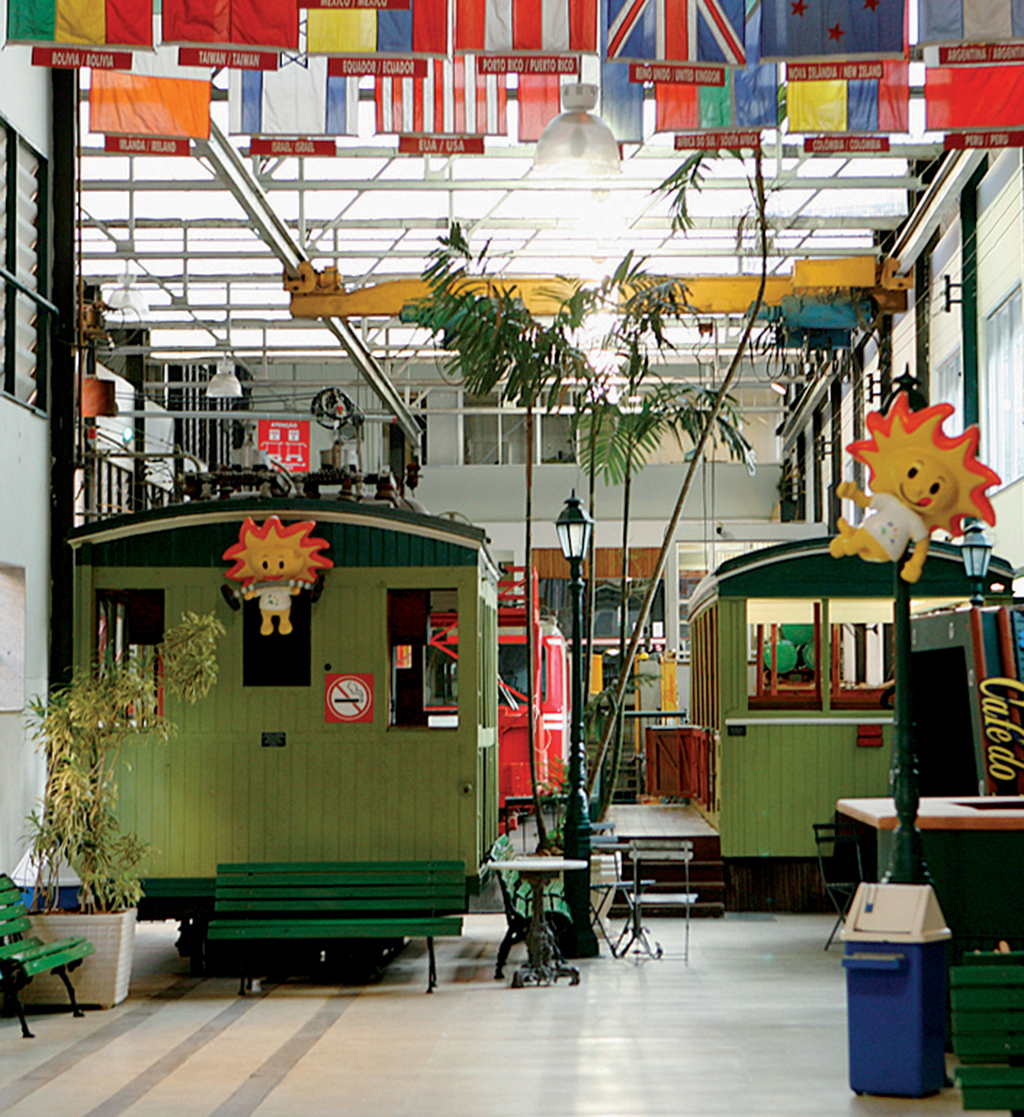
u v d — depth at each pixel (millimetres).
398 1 7418
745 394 32250
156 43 10016
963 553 11508
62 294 10953
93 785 8828
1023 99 9297
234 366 27688
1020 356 14695
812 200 19906
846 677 22953
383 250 21500
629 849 10734
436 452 32969
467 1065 6613
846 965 5938
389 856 9211
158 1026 7734
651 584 11633
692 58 7898
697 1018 7695
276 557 9164
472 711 9273
